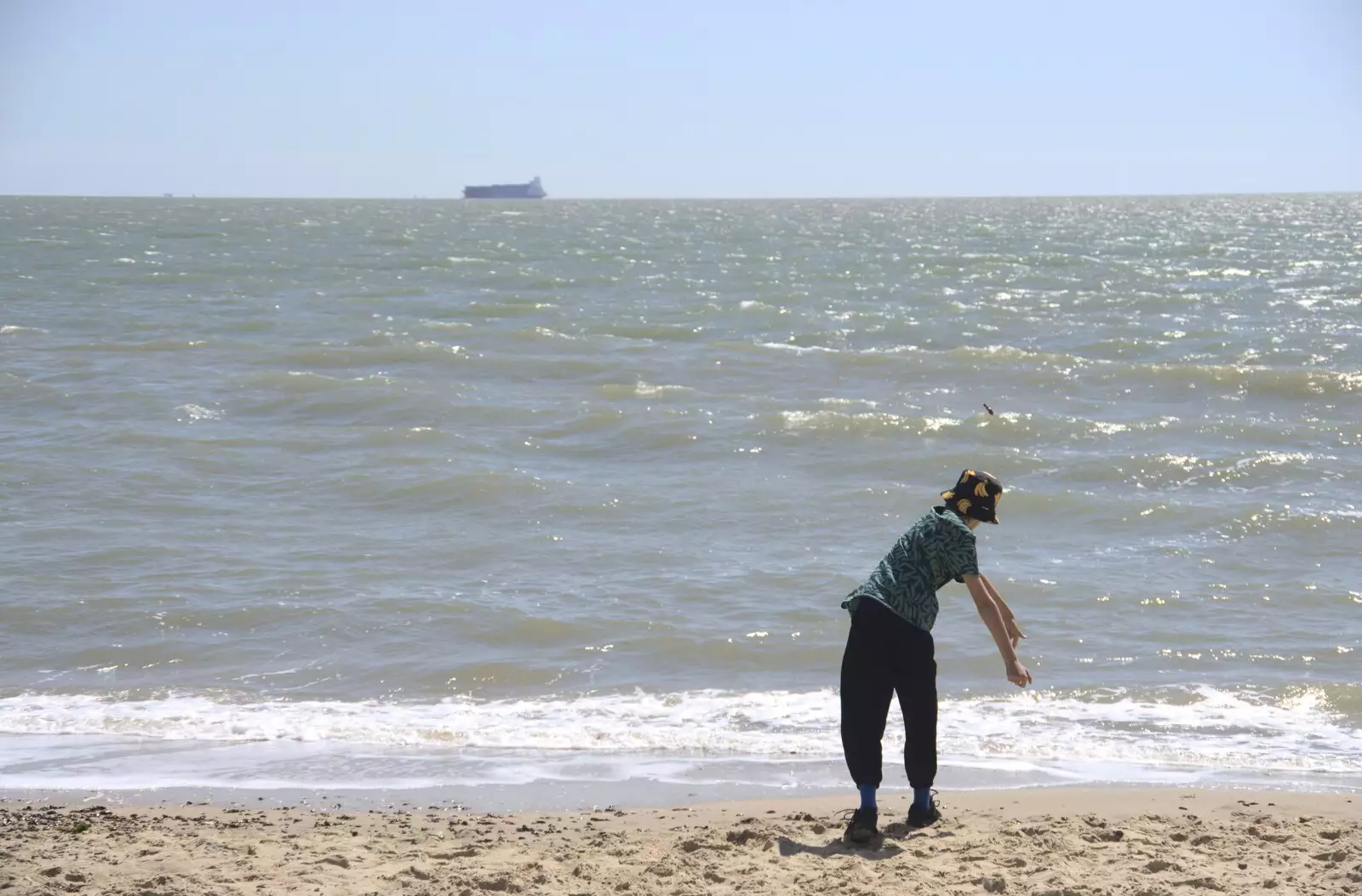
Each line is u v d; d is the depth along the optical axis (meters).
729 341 26.94
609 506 13.34
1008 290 38.81
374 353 23.19
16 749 7.21
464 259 52.72
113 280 38.25
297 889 4.55
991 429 17.11
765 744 7.27
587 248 63.91
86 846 5.18
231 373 20.89
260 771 6.81
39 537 11.91
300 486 14.07
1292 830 5.29
